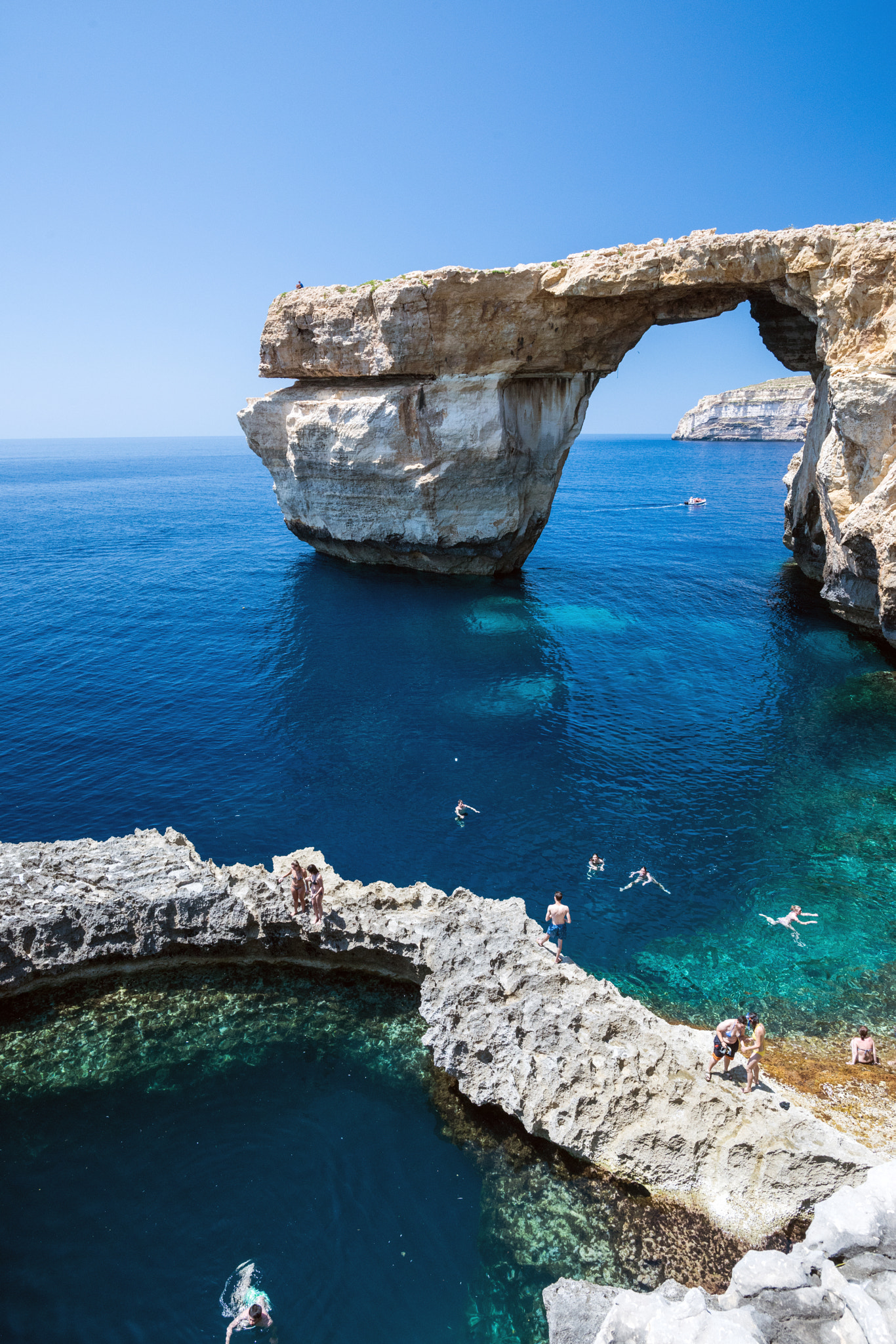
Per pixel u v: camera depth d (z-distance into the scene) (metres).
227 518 89.88
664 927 19.50
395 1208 11.89
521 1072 13.33
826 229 32.28
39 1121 13.49
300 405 50.28
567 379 47.25
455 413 45.12
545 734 29.69
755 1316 9.08
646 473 165.62
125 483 151.75
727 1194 12.02
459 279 40.53
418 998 16.31
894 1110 13.98
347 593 49.03
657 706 32.38
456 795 25.36
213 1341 10.02
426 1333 10.15
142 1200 11.95
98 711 31.95
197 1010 16.03
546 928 19.36
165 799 25.14
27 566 60.16
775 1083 14.62
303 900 16.86
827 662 36.88
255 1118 13.52
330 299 45.94
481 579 52.12
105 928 16.52
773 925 19.52
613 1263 11.14
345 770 26.98
